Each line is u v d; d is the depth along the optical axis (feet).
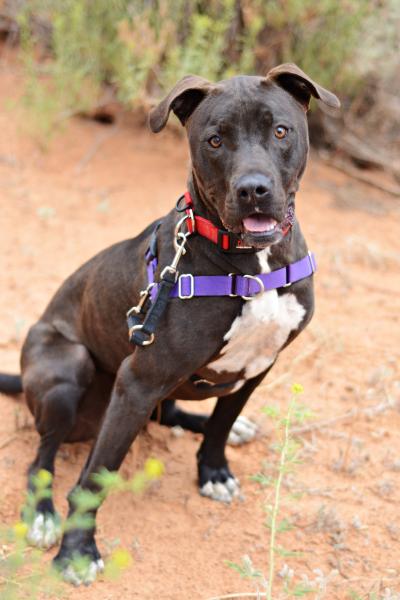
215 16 22.97
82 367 12.25
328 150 27.12
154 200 22.33
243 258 10.03
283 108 9.70
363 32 24.00
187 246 10.21
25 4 26.45
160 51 22.48
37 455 12.22
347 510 11.96
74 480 12.51
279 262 10.21
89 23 23.81
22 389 13.60
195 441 13.71
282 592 10.36
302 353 16.31
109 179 23.39
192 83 10.04
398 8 23.49
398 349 16.57
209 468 12.42
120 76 23.17
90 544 10.75
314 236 21.13
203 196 10.09
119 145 25.32
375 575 10.75
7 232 20.38
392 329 17.31
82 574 10.42
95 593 10.33
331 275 19.38
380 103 26.63
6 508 11.70
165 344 10.14
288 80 10.08
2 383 14.12
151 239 10.99
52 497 12.02
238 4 23.07
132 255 11.51
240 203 9.25
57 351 12.43
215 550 11.18
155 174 23.86
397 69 25.88
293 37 23.99
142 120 26.43
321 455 13.26
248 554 11.11
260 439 13.71
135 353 10.37
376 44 24.50
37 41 28.27
